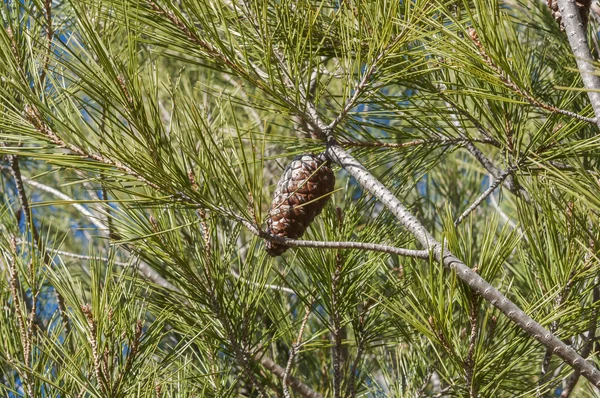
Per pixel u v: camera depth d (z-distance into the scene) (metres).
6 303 1.83
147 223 1.82
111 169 1.67
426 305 1.71
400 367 2.04
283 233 1.71
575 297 1.80
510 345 1.74
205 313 1.87
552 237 1.79
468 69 1.72
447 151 1.97
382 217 1.91
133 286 1.85
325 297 1.90
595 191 1.68
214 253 1.87
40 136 1.66
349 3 1.78
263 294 1.92
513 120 1.88
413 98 1.86
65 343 1.79
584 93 1.95
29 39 1.76
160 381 1.80
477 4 1.72
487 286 1.68
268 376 2.04
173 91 1.71
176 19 1.71
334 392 1.93
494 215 1.76
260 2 1.74
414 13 1.71
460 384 1.85
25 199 1.92
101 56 1.63
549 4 1.79
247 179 1.68
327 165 1.74
